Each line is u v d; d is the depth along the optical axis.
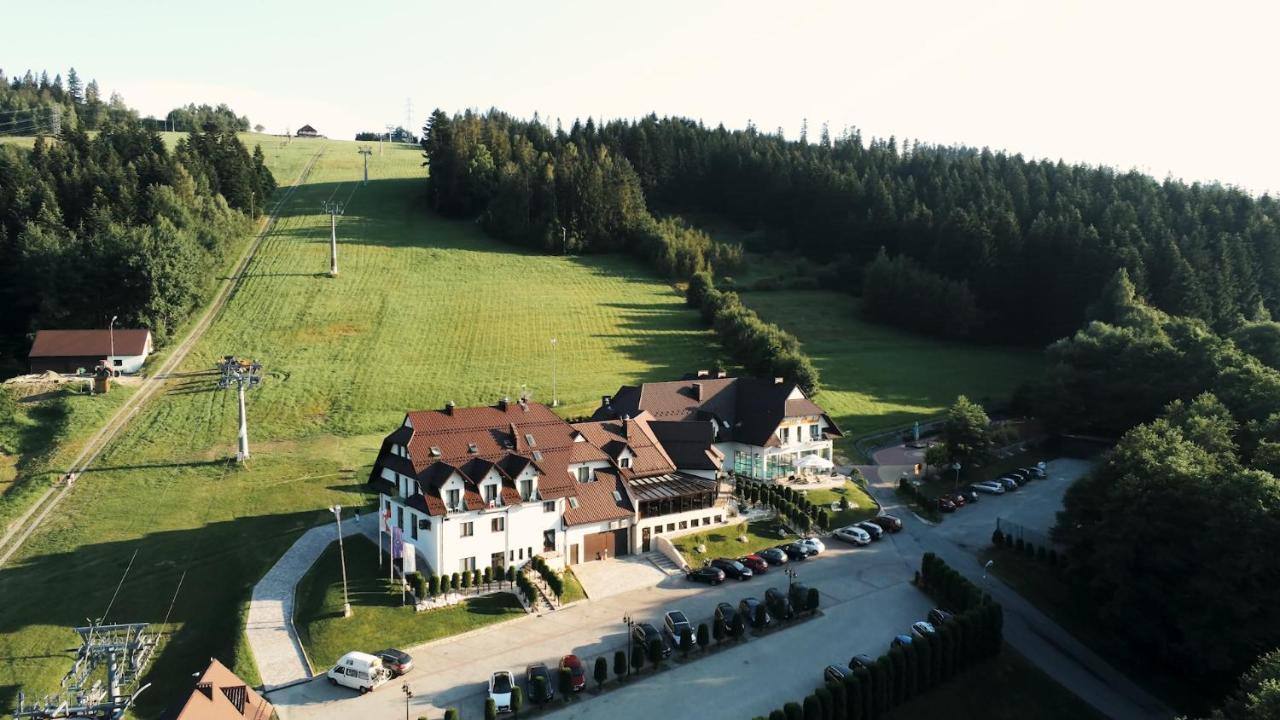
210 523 83.31
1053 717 56.59
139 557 76.81
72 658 63.00
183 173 194.75
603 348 147.12
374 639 61.34
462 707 53.12
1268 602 57.94
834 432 104.81
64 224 166.62
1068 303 169.12
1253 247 167.75
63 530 82.62
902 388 141.00
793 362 126.44
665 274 194.00
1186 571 62.88
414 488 71.12
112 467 97.31
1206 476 64.81
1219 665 56.94
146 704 57.28
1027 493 98.88
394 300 163.38
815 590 66.81
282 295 161.75
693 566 74.62
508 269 188.62
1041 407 118.19
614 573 73.31
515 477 72.12
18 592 71.75
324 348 139.00
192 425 109.44
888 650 60.38
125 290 140.50
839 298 198.12
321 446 104.69
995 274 178.00
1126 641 65.44
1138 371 112.69
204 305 155.62
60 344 126.12
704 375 111.69
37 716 50.78
